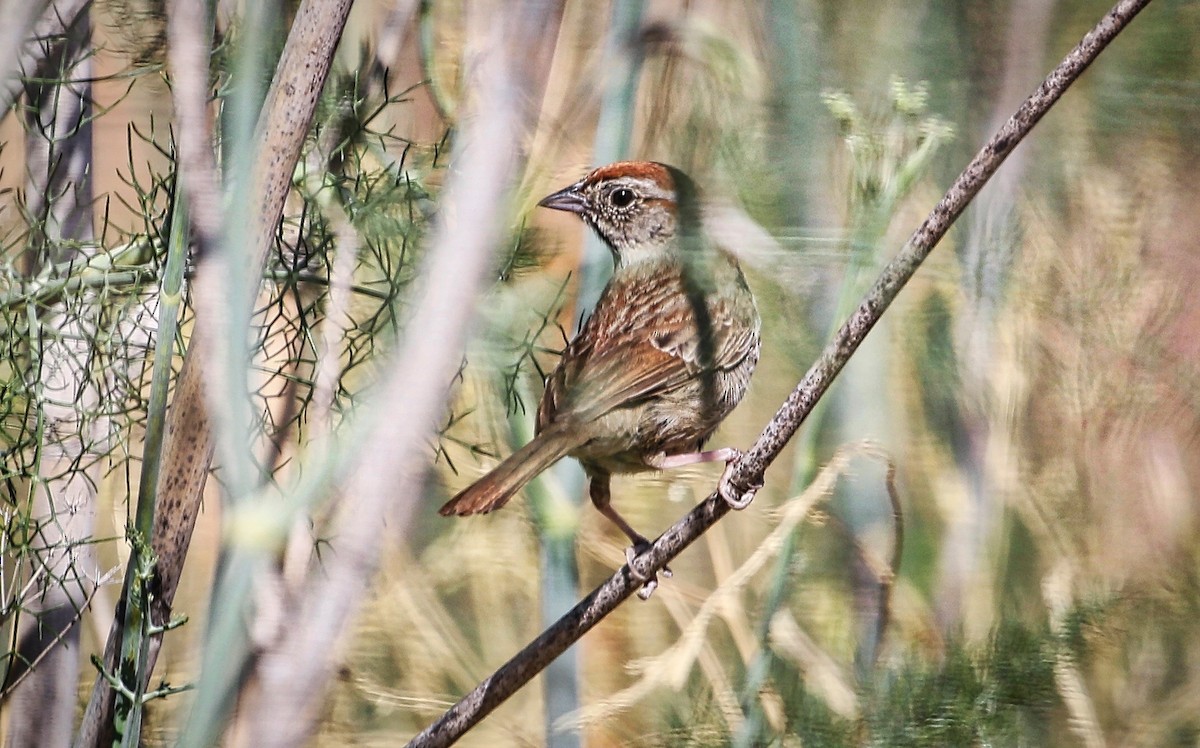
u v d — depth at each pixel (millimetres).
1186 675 8969
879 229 7012
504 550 9047
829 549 9203
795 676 8352
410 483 6289
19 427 6438
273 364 6793
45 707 6332
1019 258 9000
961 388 9328
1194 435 9461
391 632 8609
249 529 4375
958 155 8195
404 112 6789
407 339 4762
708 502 5375
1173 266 9008
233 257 4273
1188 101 7891
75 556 6355
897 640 8688
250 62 4332
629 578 5336
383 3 6730
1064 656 8234
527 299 7016
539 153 6770
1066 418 9516
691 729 7969
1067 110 8102
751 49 7211
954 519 9219
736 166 7191
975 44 7570
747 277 7840
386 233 6250
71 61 6176
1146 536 9375
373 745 8328
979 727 7918
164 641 8023
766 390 9219
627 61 7164
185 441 5020
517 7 5000
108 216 6305
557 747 7691
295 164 4727
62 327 6012
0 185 6449
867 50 7172
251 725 5164
